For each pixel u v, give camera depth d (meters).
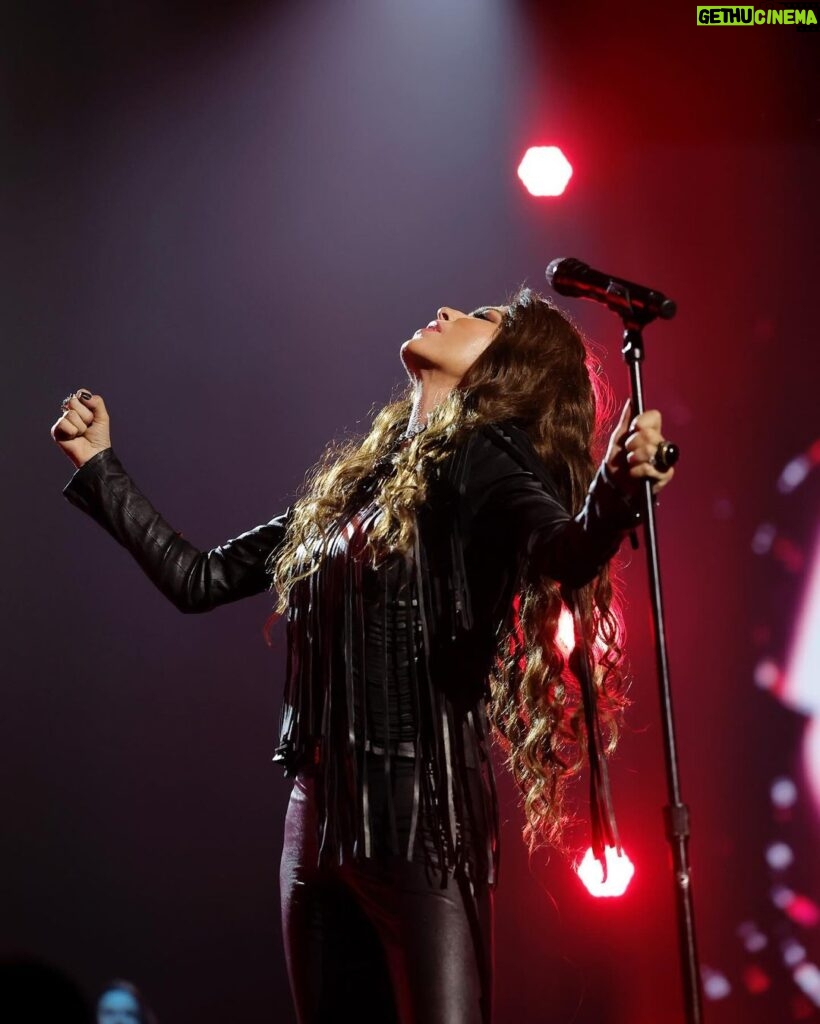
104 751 6.82
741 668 6.73
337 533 2.87
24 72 7.46
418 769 2.60
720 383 7.06
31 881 6.68
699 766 6.63
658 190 7.28
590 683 2.70
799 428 6.96
